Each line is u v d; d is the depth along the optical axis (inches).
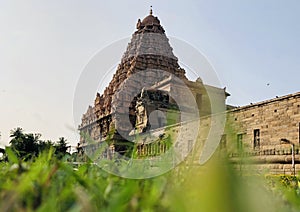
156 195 63.2
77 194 58.8
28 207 53.9
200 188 40.7
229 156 63.2
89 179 84.8
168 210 58.4
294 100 1221.1
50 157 105.8
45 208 52.9
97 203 64.9
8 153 99.9
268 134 1294.3
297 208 71.4
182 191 70.8
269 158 1203.9
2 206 49.5
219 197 38.9
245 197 40.1
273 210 63.6
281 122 1254.3
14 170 88.9
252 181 55.8
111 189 75.2
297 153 1123.9
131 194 63.3
